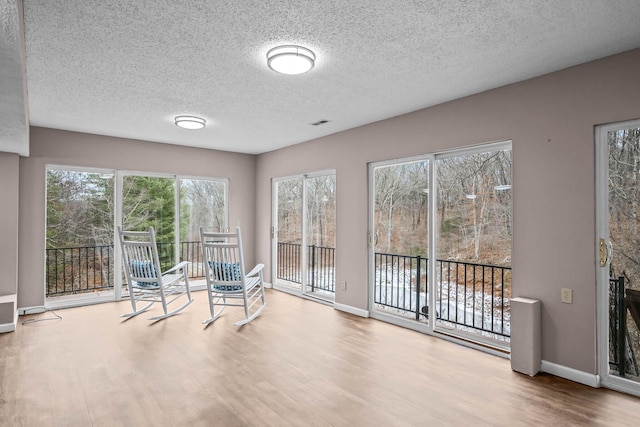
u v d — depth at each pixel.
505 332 3.39
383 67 2.91
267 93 3.53
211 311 4.41
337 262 5.07
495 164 3.47
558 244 2.94
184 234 6.12
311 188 5.72
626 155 2.67
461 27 2.29
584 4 2.03
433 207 3.96
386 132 4.42
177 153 6.00
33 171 4.79
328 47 2.56
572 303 2.86
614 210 2.72
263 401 2.50
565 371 2.89
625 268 2.68
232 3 2.02
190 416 2.31
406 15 2.15
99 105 3.89
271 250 6.52
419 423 2.25
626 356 2.68
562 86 2.93
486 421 2.27
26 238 4.74
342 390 2.67
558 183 2.95
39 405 2.43
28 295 4.74
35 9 2.04
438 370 3.03
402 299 4.29
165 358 3.23
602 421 2.28
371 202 4.67
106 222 5.42
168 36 2.39
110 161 5.37
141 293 4.90
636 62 2.56
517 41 2.47
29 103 3.81
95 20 2.18
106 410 2.37
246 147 6.24
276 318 4.56
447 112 3.76
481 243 3.57
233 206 6.63
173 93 3.52
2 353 3.33
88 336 3.81
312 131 5.09
